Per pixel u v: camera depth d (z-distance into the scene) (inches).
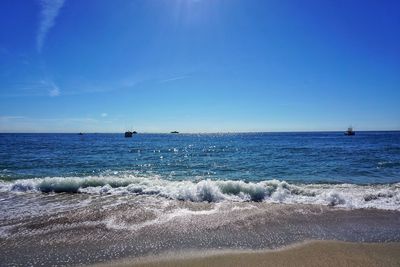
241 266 219.6
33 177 693.3
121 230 299.1
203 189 442.3
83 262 228.2
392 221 337.4
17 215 349.4
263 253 245.3
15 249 253.4
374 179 677.3
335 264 223.9
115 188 490.9
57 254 243.3
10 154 1333.7
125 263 225.9
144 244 263.1
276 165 962.1
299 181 657.6
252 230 302.5
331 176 726.5
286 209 382.0
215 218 340.8
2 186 505.7
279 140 3294.8
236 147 2092.8
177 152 1654.8
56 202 412.8
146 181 528.7
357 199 432.8
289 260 231.0
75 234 288.0
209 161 1131.3
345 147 1877.5
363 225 322.3
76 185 506.0
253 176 746.8
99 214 352.8
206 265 221.5
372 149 1652.3
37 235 285.7
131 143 2842.0
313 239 279.0
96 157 1262.3
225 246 259.9
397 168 852.6
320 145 2151.8
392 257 238.2
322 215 357.7
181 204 402.9
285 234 291.6
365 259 233.9
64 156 1274.6
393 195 450.6
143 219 335.0
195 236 283.6
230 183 466.0
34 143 2541.8
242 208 385.7
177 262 226.7
